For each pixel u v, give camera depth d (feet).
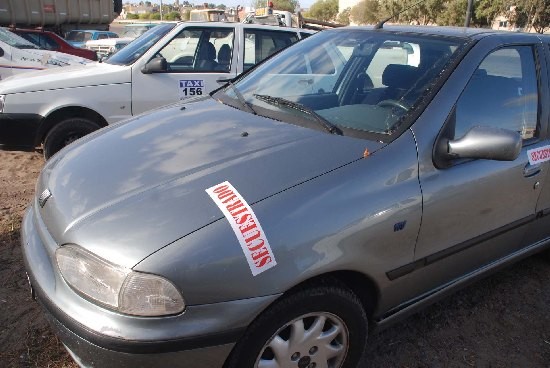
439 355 8.45
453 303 9.93
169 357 5.45
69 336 5.67
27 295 9.11
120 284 5.36
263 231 5.75
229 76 17.94
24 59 24.70
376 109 7.84
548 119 9.31
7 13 48.83
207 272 5.45
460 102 7.81
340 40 10.12
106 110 16.24
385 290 7.12
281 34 19.13
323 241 6.07
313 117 7.93
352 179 6.50
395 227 6.77
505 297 10.27
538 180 8.94
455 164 7.53
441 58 8.21
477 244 8.32
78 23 60.08
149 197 6.07
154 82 16.84
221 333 5.57
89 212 6.05
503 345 8.84
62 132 15.76
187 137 7.66
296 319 6.18
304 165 6.56
